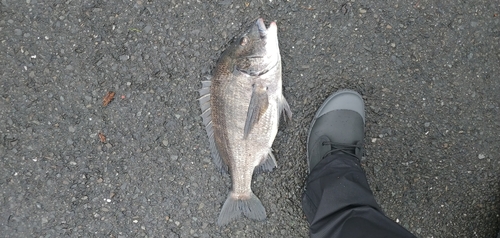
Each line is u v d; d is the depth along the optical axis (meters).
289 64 0.88
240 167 0.83
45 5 0.87
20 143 0.89
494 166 0.89
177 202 0.90
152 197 0.90
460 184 0.89
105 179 0.90
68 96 0.88
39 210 0.89
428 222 0.90
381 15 0.87
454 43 0.87
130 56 0.88
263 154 0.83
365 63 0.88
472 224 0.89
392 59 0.87
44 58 0.88
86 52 0.88
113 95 0.88
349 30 0.87
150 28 0.88
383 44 0.87
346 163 0.84
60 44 0.88
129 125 0.89
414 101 0.88
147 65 0.88
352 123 0.87
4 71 0.88
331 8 0.87
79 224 0.90
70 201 0.89
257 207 0.87
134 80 0.88
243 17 0.87
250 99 0.77
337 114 0.87
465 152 0.89
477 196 0.89
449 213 0.89
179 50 0.88
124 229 0.90
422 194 0.89
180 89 0.88
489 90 0.88
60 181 0.89
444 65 0.87
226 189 0.89
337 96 0.87
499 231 0.89
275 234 0.90
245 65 0.76
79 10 0.87
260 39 0.76
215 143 0.83
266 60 0.76
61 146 0.89
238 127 0.79
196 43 0.88
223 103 0.79
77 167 0.89
